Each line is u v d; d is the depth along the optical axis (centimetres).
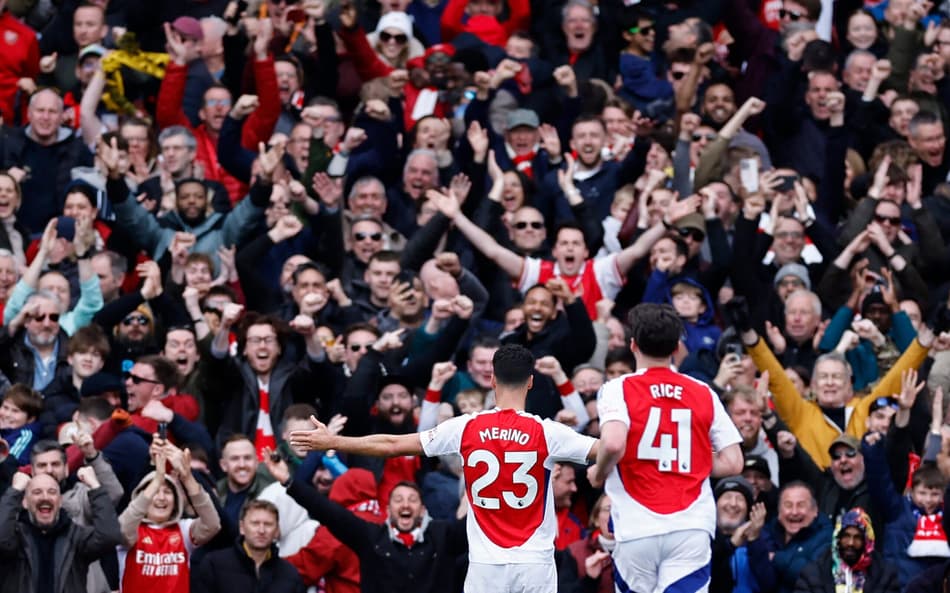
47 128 4234
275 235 3888
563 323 3659
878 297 3872
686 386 2591
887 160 4231
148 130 4231
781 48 4662
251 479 3353
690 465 2573
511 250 4025
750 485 3341
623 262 3903
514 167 4272
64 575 3123
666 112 4553
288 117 4416
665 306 2620
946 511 3319
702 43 4525
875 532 3391
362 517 3294
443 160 4238
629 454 2570
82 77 4544
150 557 3188
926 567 3338
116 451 3322
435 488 3422
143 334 3709
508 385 2645
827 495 3481
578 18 4700
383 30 4619
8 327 3653
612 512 2586
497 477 2612
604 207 4206
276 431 3569
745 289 3891
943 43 4766
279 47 4597
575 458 2616
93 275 3769
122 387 3544
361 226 4006
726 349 3678
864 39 4866
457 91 4488
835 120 4481
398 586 3200
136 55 4484
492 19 4769
